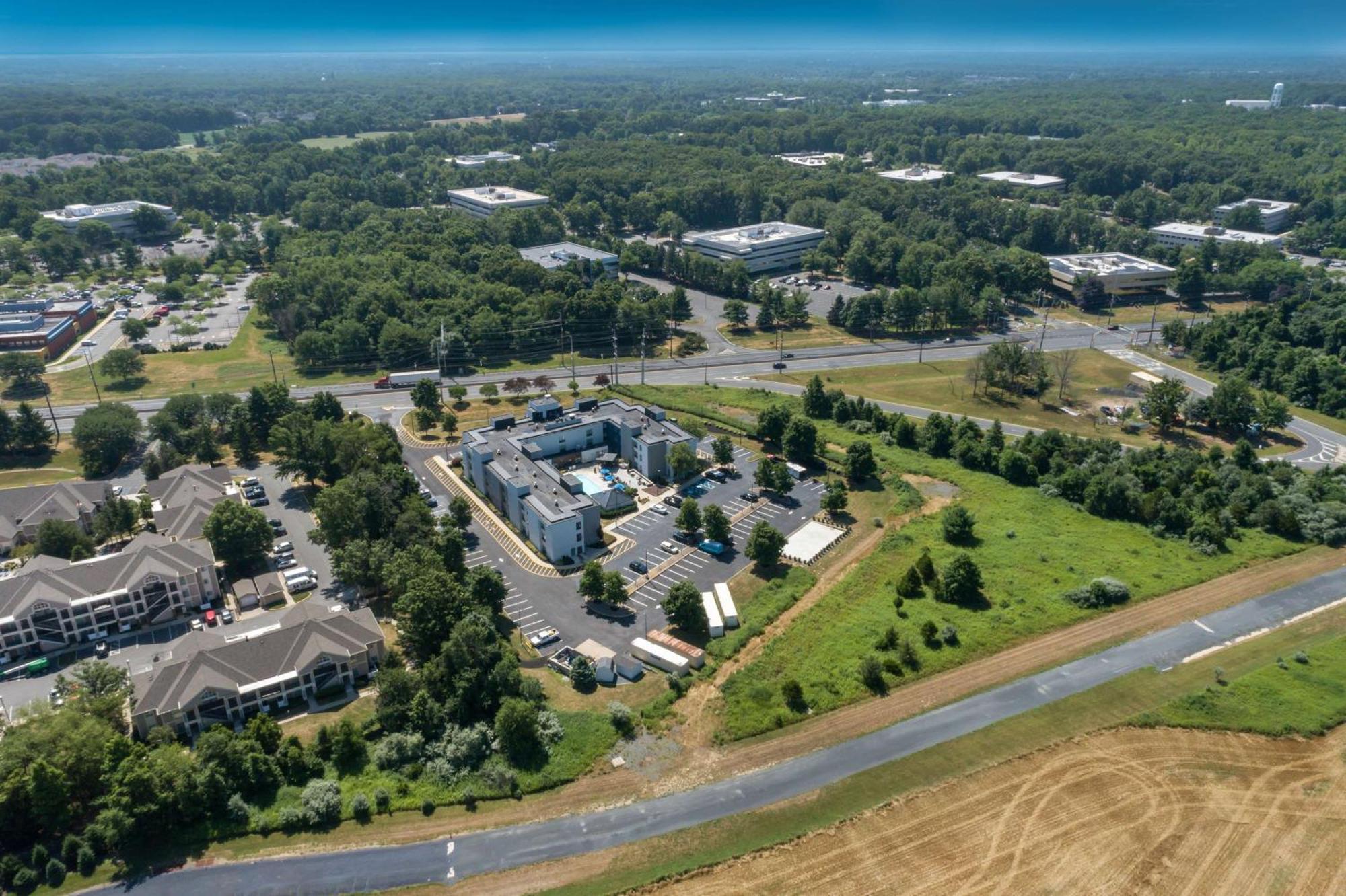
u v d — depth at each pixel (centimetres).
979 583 15375
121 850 10475
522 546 17725
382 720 12319
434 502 19512
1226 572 16312
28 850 10562
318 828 10794
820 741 12138
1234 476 19462
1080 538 17638
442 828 10794
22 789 10488
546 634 14538
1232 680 13238
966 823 10706
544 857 10338
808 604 15512
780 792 11250
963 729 12312
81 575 14738
